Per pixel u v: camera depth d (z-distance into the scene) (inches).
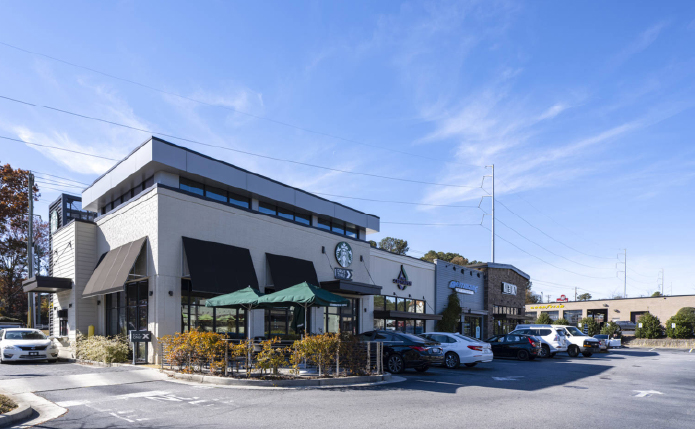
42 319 2030.0
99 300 874.1
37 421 327.3
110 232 863.7
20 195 1622.8
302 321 684.1
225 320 798.5
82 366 662.5
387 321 1243.2
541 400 445.7
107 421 327.6
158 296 693.3
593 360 995.9
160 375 554.9
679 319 1947.6
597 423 346.6
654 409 409.7
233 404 392.5
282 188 971.3
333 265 1065.5
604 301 2497.5
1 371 599.5
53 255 1034.7
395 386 519.2
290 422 329.1
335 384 514.9
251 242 861.2
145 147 753.6
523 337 988.6
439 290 1480.1
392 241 2878.9
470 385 543.5
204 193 838.5
